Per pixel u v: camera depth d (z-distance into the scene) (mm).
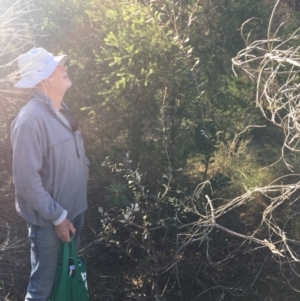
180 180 3678
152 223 3355
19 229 3490
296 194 3893
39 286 2877
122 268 3699
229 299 3455
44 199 2680
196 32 4098
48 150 2744
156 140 3893
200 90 3957
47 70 2754
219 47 4152
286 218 3768
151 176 3871
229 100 4270
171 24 4027
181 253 3480
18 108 3732
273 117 2340
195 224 3154
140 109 3988
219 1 4102
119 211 3561
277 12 4699
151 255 3436
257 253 3635
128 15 4023
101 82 4012
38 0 4176
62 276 2787
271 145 4777
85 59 4047
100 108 3992
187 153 3875
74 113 4098
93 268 3682
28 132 2646
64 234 2768
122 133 4082
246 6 4191
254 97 4496
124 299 3512
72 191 2871
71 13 4191
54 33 4168
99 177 3854
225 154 4355
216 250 3500
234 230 3590
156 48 3824
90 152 4078
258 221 3828
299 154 4457
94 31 4160
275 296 3430
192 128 3877
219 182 3596
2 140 3816
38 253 2852
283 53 2414
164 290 3336
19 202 2846
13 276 3371
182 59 3803
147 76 3785
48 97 2783
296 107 2264
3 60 3656
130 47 3766
